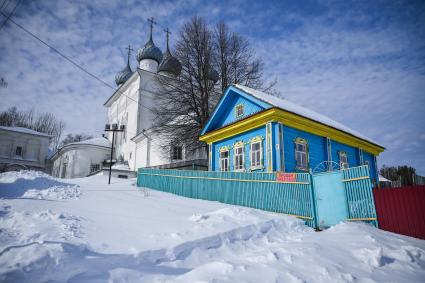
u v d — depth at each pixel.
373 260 5.43
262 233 7.36
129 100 37.12
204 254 5.78
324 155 14.59
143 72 34.47
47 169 45.53
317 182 9.38
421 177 12.52
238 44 26.20
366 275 4.88
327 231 7.81
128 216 8.30
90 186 16.39
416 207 7.47
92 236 6.12
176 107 24.95
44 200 10.34
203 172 13.70
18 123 60.41
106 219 7.76
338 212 8.69
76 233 6.20
